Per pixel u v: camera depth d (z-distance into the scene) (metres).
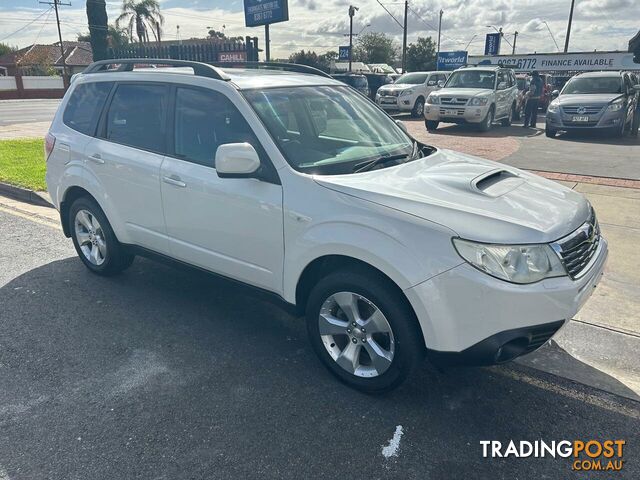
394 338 3.00
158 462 2.70
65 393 3.25
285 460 2.72
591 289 3.09
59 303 4.48
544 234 2.79
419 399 3.24
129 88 4.42
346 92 4.40
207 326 4.12
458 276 2.72
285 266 3.38
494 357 2.80
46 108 27.36
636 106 14.66
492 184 3.33
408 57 72.06
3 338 3.90
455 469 2.69
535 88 17.77
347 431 2.94
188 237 3.97
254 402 3.19
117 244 4.73
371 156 3.69
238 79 3.87
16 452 2.76
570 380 3.46
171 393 3.26
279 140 3.47
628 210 7.11
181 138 3.96
